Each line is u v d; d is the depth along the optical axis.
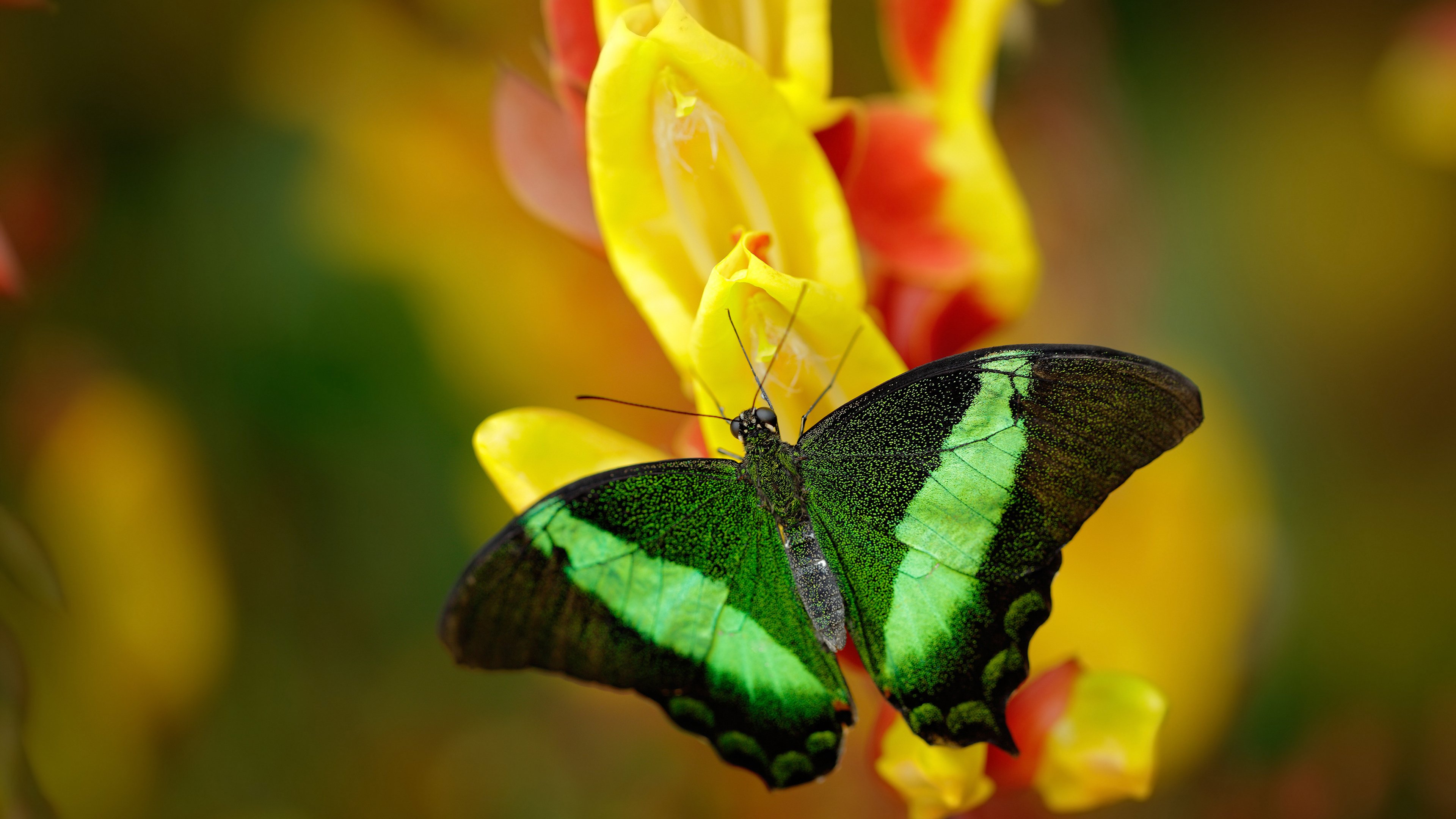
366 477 0.63
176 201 0.62
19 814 0.51
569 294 0.65
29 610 0.59
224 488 0.63
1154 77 0.78
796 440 0.51
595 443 0.51
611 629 0.51
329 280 0.63
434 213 0.64
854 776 0.60
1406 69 0.77
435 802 0.63
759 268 0.48
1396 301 0.77
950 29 0.50
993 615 0.51
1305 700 0.64
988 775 0.50
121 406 0.61
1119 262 0.67
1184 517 0.60
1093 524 0.59
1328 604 0.68
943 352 0.51
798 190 0.48
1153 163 0.76
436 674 0.64
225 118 0.63
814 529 0.51
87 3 0.61
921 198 0.50
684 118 0.48
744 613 0.52
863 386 0.49
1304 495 0.71
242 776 0.62
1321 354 0.75
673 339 0.49
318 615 0.63
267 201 0.63
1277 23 0.80
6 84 0.60
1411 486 0.72
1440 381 0.75
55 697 0.60
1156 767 0.61
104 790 0.60
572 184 0.50
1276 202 0.78
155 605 0.61
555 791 0.64
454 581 0.64
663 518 0.51
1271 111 0.80
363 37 0.64
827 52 0.49
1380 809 0.64
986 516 0.51
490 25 0.65
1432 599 0.67
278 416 0.63
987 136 0.50
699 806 0.63
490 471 0.50
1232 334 0.73
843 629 0.51
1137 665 0.59
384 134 0.64
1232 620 0.61
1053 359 0.50
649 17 0.48
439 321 0.64
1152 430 0.50
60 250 0.61
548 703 0.64
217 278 0.62
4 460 0.60
